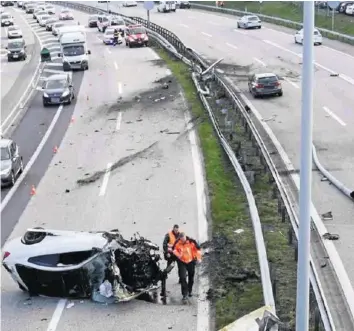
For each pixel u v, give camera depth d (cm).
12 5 11725
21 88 4300
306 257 838
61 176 2362
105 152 2623
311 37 782
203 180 2156
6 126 3234
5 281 1550
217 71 4284
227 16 7544
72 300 1422
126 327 1292
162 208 1944
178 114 3125
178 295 1409
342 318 1277
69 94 3619
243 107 2870
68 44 4862
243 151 2377
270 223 1730
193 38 5944
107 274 1394
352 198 1903
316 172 2175
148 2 6375
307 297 851
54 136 2962
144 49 5603
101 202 2050
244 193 1991
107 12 8319
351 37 5069
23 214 2012
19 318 1362
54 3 11112
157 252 1611
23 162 2584
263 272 1286
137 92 3775
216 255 1562
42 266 1405
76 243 1414
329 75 3928
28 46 6444
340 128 2722
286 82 3806
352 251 1558
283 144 2516
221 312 1312
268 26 6462
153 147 2627
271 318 1089
